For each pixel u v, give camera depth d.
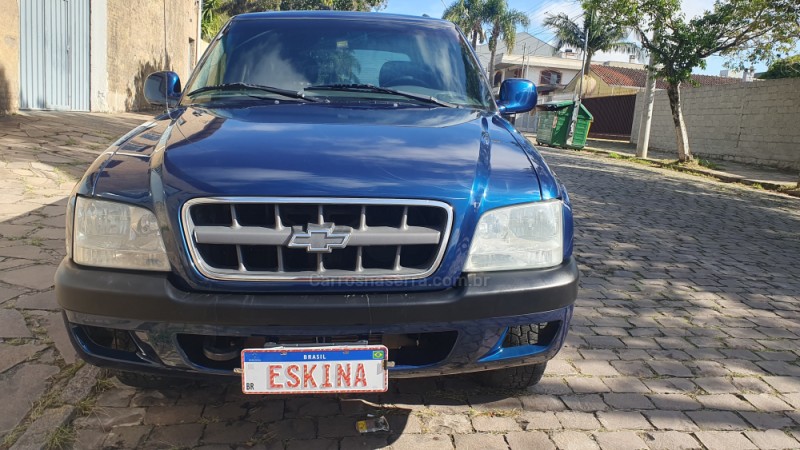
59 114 10.57
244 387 2.18
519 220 2.32
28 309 3.63
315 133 2.54
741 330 4.10
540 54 61.81
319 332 2.14
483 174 2.35
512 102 3.73
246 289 2.14
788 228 8.04
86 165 7.70
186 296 2.13
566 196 2.60
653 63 16.58
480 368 2.37
